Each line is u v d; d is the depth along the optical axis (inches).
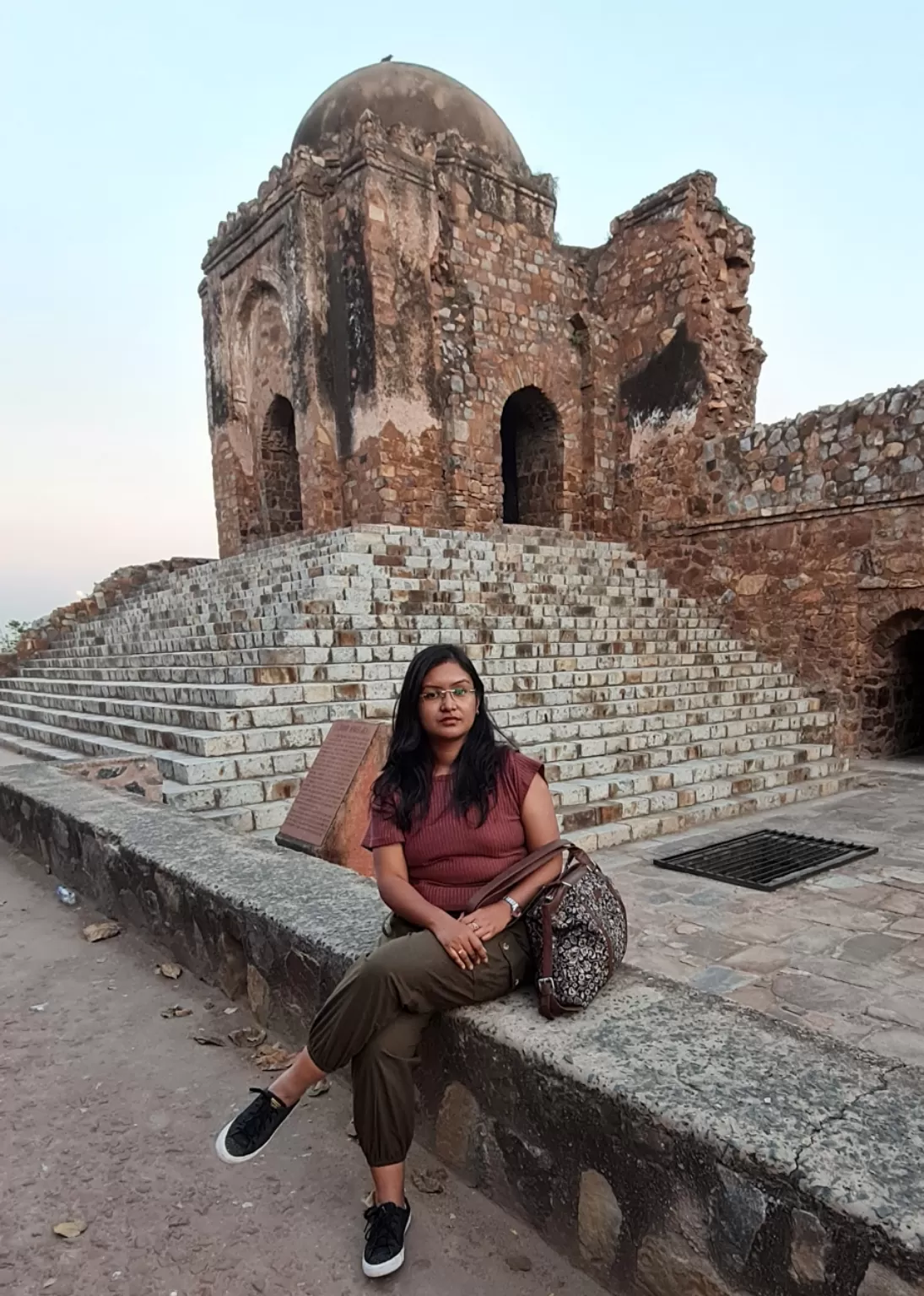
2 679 588.7
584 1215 69.1
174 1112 95.9
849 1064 67.2
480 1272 71.3
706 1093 62.6
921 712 491.8
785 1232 53.6
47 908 167.8
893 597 437.7
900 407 427.8
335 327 589.3
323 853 164.1
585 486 661.9
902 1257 47.2
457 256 596.7
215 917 123.0
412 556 448.1
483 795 83.6
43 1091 100.5
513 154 718.5
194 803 232.1
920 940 179.8
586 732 337.7
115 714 364.8
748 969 165.0
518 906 78.7
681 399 591.8
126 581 701.9
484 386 611.5
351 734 179.9
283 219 603.5
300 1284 70.4
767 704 431.5
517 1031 74.6
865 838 270.4
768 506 495.8
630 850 255.8
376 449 565.6
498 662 364.2
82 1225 76.9
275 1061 104.4
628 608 490.6
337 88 696.4
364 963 75.2
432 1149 86.3
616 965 82.5
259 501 721.0
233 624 410.0
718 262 614.9
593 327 644.7
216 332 724.0
